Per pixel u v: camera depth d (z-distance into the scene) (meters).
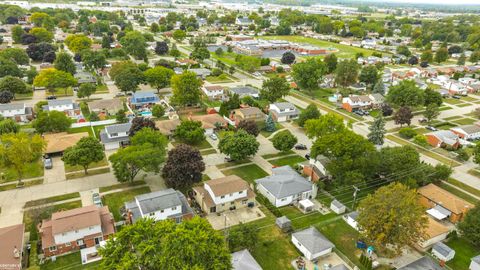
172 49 191.00
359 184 71.06
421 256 54.88
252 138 79.56
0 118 91.31
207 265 38.19
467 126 103.81
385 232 49.34
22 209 60.97
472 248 57.50
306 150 89.31
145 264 37.75
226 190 62.44
